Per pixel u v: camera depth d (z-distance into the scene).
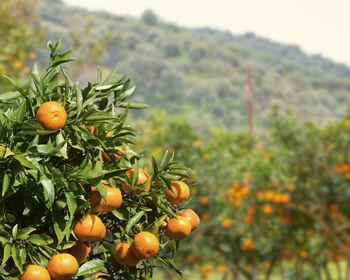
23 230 3.22
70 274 3.27
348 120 15.73
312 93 119.94
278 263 18.77
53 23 117.25
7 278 3.26
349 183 15.56
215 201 16.81
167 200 3.69
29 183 3.26
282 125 16.00
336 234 15.98
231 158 17.19
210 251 17.42
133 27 129.75
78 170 3.30
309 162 15.80
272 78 121.19
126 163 3.57
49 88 3.46
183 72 117.06
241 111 104.62
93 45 13.72
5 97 3.45
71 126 3.37
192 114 98.25
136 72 105.94
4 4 12.20
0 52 11.77
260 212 16.22
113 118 3.37
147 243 3.44
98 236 3.37
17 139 3.27
